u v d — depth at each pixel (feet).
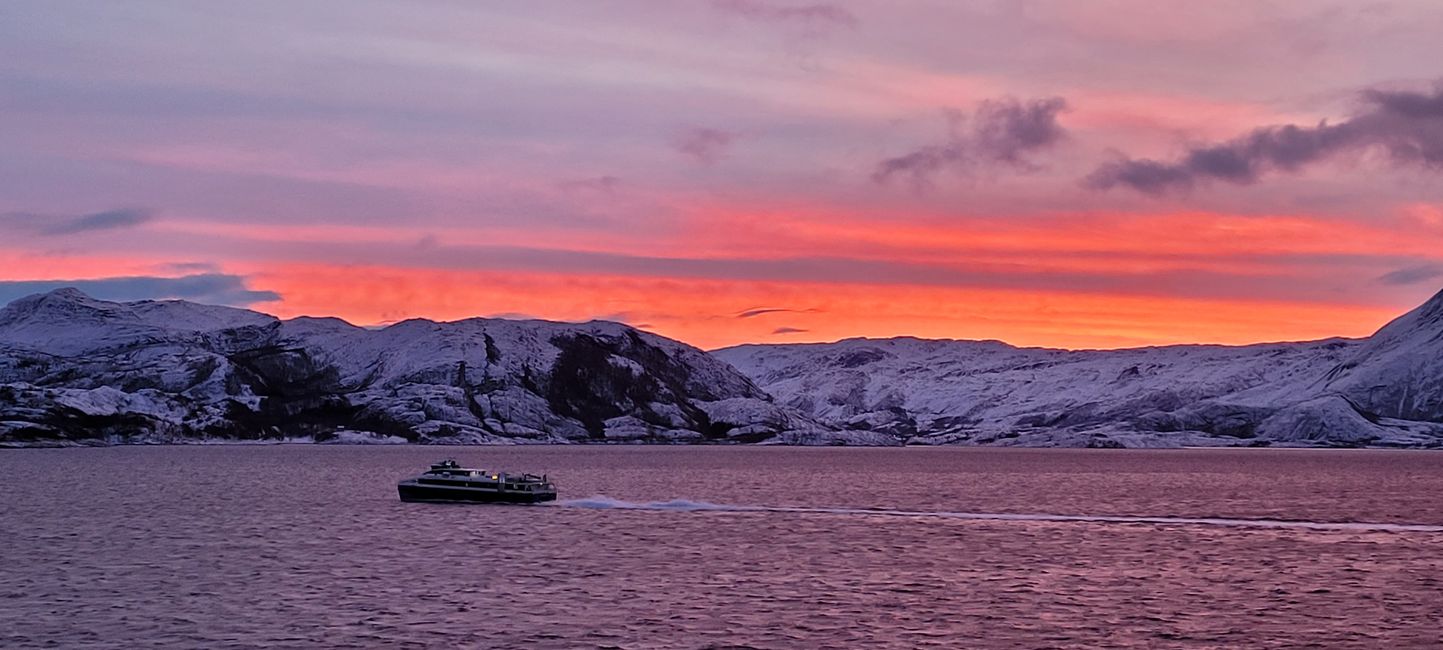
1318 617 240.32
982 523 418.72
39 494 554.46
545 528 386.11
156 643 211.61
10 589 262.26
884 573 291.38
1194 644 217.15
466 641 214.48
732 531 380.99
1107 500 564.71
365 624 227.40
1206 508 510.99
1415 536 383.24
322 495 548.31
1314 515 472.85
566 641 215.10
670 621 232.12
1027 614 240.94
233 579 276.82
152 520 417.49
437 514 436.35
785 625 229.45
